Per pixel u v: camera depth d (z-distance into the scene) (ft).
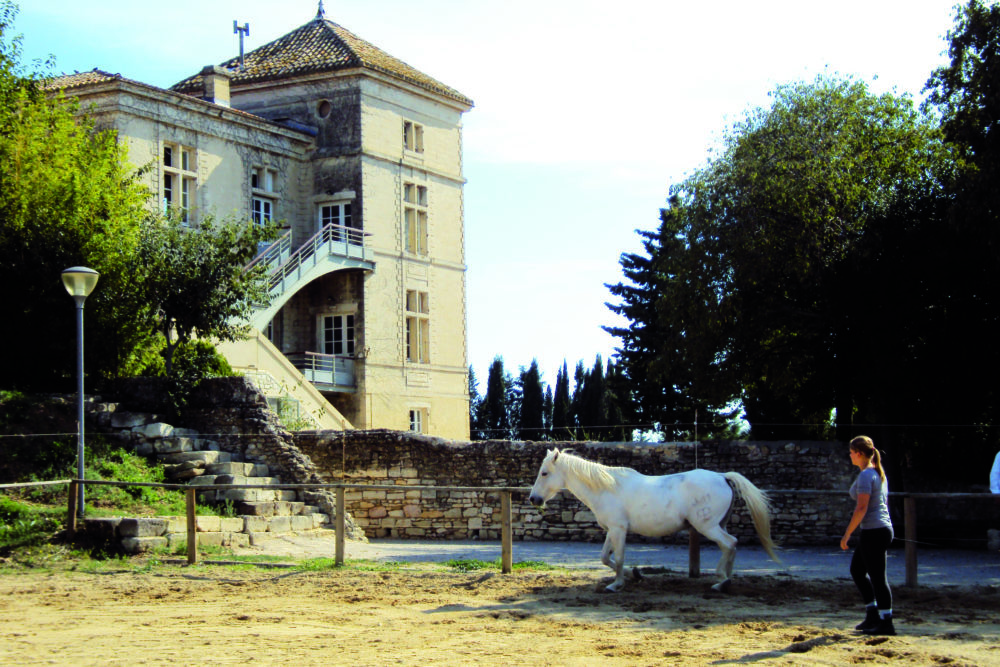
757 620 38.24
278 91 148.15
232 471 70.79
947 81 78.23
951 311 79.97
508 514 51.67
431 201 157.17
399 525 80.53
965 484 82.64
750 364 87.92
